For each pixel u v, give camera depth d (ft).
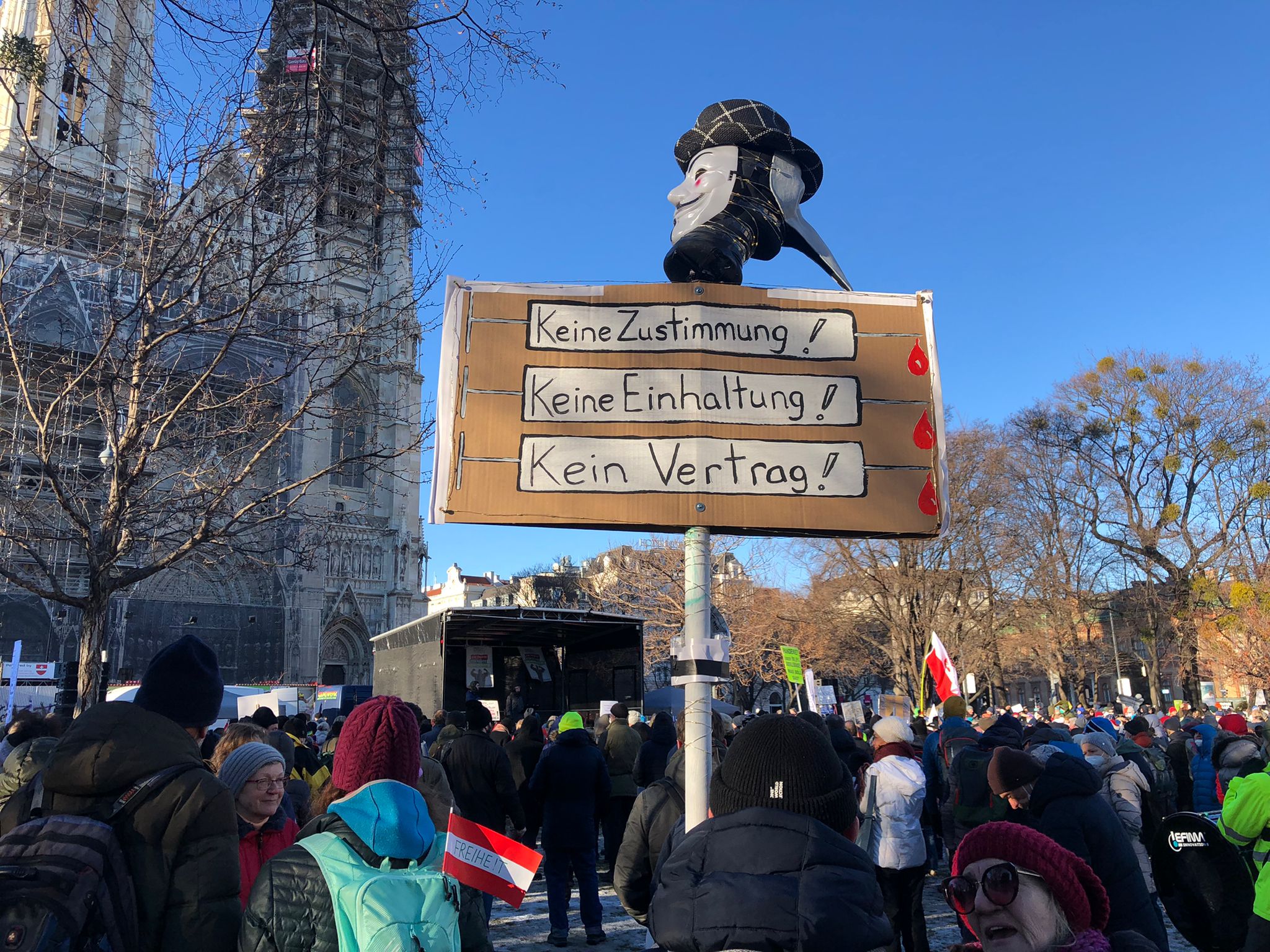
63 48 26.76
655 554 134.51
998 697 135.74
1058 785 14.08
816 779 7.38
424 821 8.59
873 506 15.84
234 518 37.91
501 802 24.72
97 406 40.65
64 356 42.83
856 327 16.66
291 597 169.07
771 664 141.90
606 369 15.94
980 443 116.98
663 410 15.79
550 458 15.44
